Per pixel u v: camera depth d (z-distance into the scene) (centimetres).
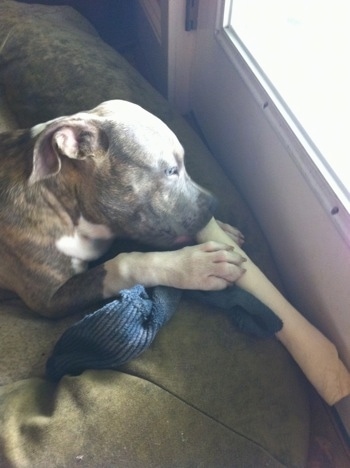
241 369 63
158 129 65
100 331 60
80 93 88
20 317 71
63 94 89
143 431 57
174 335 64
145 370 61
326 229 64
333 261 64
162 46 104
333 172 62
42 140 58
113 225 69
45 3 123
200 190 71
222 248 68
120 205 65
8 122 92
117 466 56
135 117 64
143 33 121
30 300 70
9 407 59
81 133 61
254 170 83
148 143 63
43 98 90
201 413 60
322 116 68
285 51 76
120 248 75
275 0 79
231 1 79
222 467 57
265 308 65
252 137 81
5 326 69
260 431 60
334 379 65
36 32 94
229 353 64
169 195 67
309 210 67
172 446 57
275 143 73
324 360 65
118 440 57
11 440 56
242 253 71
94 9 127
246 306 65
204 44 92
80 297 68
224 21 82
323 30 74
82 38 97
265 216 83
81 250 71
